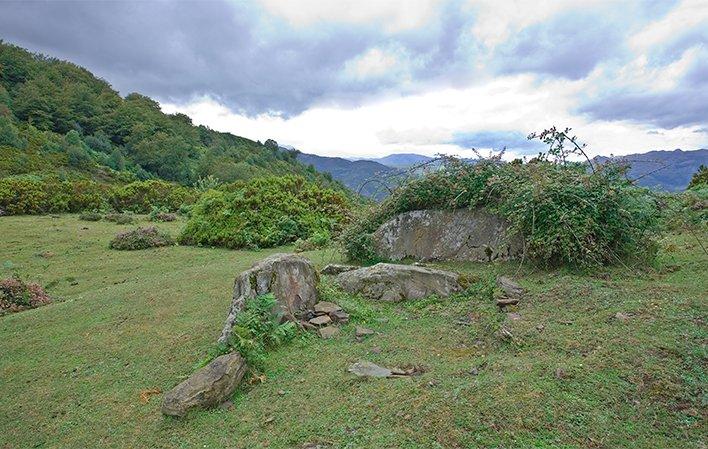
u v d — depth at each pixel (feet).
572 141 18.74
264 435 9.45
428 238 21.06
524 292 15.17
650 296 13.28
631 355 10.21
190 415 10.59
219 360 11.61
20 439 10.89
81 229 47.26
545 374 9.81
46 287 26.48
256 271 14.75
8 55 210.79
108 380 13.37
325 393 10.74
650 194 18.10
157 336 16.03
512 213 18.04
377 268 17.81
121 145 205.98
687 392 8.96
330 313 15.43
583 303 13.50
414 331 14.01
